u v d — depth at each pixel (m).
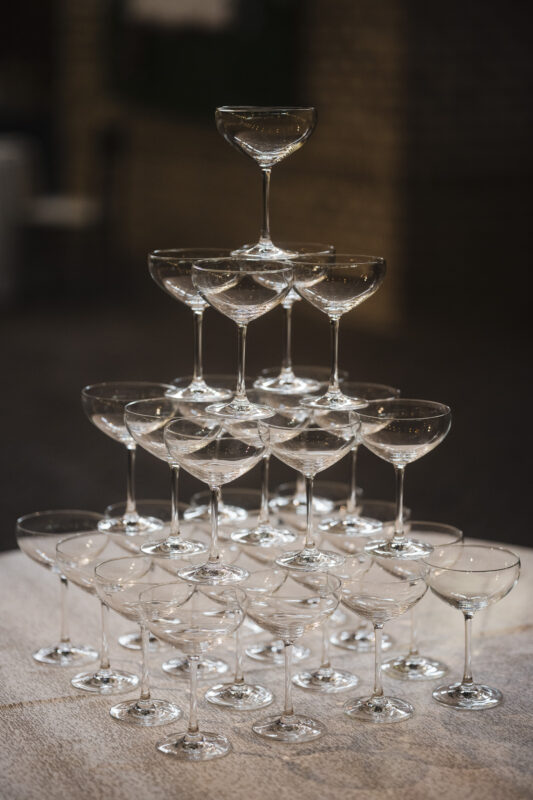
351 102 6.68
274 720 1.29
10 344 6.10
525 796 1.13
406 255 6.64
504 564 1.35
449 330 6.58
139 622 1.29
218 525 1.49
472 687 1.38
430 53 6.38
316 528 1.55
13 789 1.15
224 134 1.48
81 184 8.97
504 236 6.80
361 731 1.27
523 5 6.50
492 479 3.95
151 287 7.89
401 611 1.27
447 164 6.58
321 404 1.43
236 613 1.15
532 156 6.74
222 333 6.54
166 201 8.26
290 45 6.98
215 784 1.15
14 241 7.31
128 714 1.31
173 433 1.29
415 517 3.56
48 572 1.82
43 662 1.48
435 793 1.14
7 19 9.08
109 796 1.13
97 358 5.79
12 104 9.16
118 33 8.45
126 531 1.52
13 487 3.86
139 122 8.42
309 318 7.00
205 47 7.64
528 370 5.56
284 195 7.22
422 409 1.41
